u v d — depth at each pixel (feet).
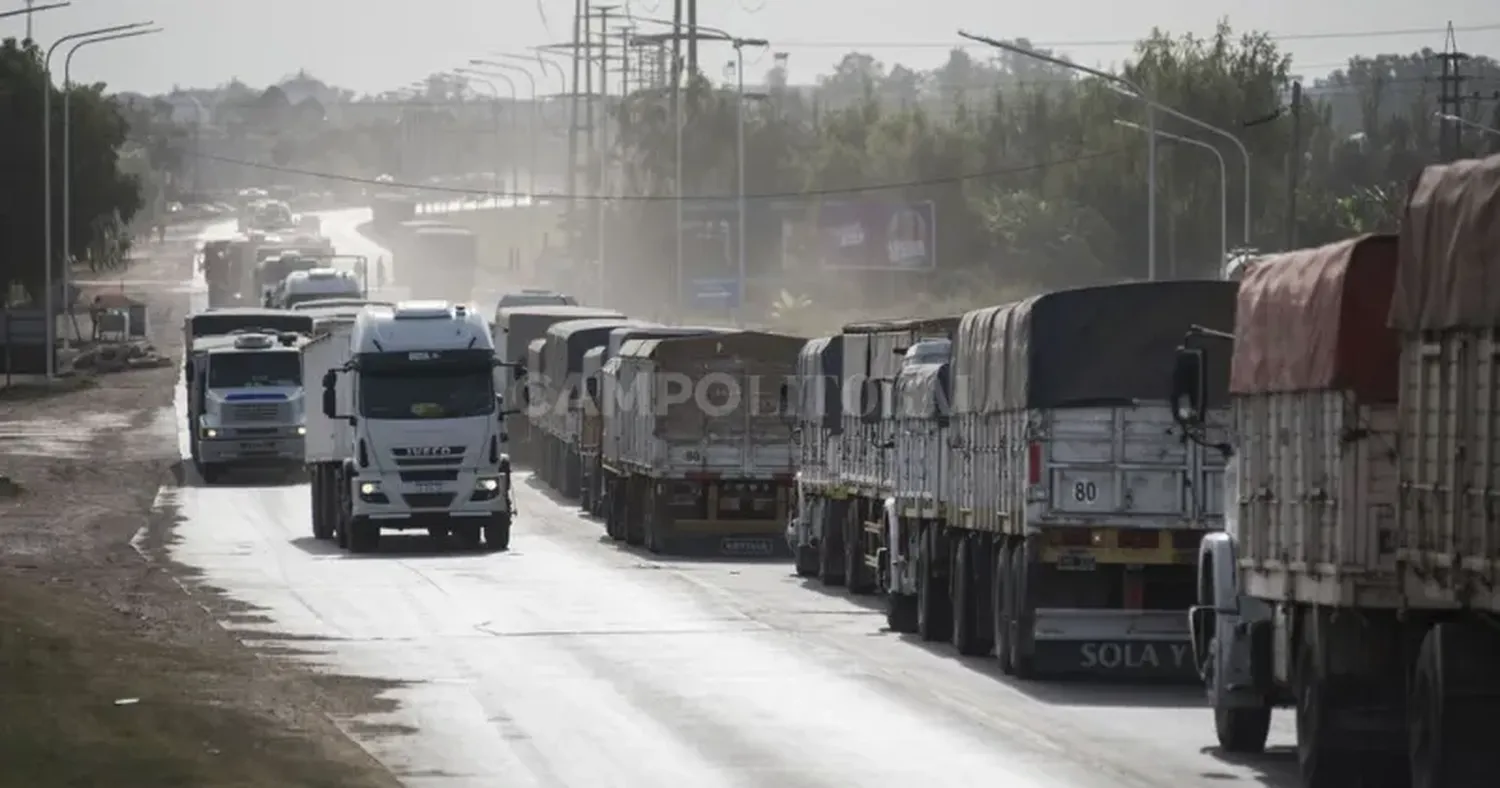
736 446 435.94
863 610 334.65
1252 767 190.19
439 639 294.05
